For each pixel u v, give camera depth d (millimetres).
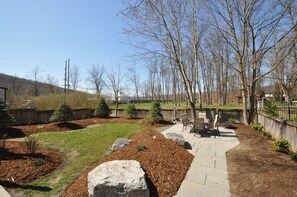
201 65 29031
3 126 10414
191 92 13508
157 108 13867
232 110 14500
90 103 22594
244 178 4625
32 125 12867
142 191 3424
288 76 22891
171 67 32406
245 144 7789
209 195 3896
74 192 3832
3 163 5215
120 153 5316
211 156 6285
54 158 6039
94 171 3789
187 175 4699
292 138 6902
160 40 12555
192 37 14555
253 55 13055
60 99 20125
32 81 42062
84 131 11039
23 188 4191
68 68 35125
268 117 10086
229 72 28562
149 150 5277
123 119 15938
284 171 4875
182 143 6879
